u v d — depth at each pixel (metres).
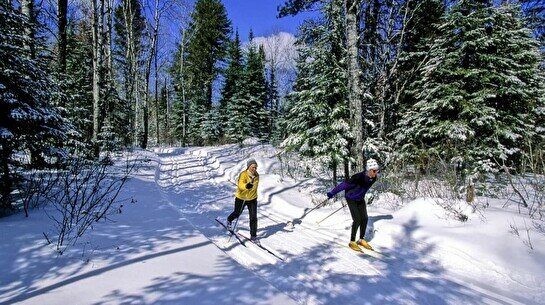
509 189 8.69
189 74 33.59
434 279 4.41
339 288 4.17
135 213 6.38
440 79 10.93
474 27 10.29
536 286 4.08
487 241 5.02
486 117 9.48
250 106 28.97
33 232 4.74
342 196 9.01
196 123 35.59
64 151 6.91
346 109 8.92
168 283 3.66
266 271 4.67
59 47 11.41
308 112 9.30
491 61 10.16
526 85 10.09
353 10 8.06
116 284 3.58
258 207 8.77
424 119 10.66
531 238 4.88
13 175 6.01
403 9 12.62
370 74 12.14
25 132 5.99
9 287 3.41
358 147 8.08
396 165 10.05
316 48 9.42
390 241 5.76
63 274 3.73
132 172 11.38
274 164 14.34
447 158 9.70
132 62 23.20
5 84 5.80
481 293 4.03
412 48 13.41
